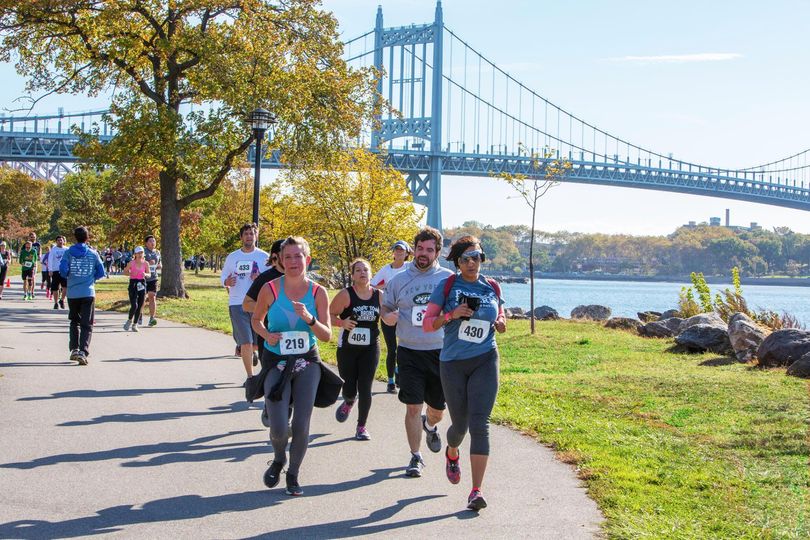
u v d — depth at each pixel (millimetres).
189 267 76875
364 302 7480
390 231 30250
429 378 6512
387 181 30359
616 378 11609
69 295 11359
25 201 74625
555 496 5793
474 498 5379
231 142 24391
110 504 5289
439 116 87375
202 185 26047
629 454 7039
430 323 5738
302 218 30469
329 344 14898
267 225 37312
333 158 26953
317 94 26469
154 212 40406
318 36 26359
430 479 6203
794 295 130500
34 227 77062
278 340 5805
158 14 24953
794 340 12695
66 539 4633
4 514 5000
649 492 5871
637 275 183875
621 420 8664
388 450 7082
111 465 6207
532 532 4988
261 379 5809
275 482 5719
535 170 21234
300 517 5176
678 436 7902
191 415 8172
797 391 10266
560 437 7613
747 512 5465
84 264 11312
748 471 6590
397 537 4855
